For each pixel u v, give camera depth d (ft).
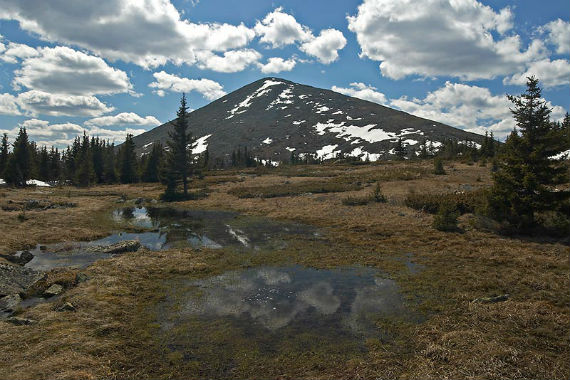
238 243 73.82
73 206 126.21
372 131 631.56
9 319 35.86
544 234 67.31
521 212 69.36
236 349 32.24
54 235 79.56
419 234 73.87
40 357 28.89
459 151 318.86
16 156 217.15
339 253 63.87
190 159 166.40
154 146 257.14
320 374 28.40
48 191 185.78
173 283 49.98
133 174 258.37
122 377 27.55
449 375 26.99
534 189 67.67
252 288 47.88
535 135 70.64
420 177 160.97
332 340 33.73
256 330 35.86
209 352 31.78
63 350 30.12
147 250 68.64
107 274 51.65
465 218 83.71
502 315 36.81
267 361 30.30
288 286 48.49
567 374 26.66
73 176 255.50
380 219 90.38
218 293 46.09
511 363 28.35
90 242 76.95
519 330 33.96
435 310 39.60
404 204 106.73
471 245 64.08
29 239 75.00
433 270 52.54
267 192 151.43
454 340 32.09
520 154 71.10
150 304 42.39
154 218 108.06
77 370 27.07
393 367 28.94
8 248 66.39
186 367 29.37
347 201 116.57
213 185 194.39
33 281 49.47
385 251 63.72
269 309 40.98
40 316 37.09
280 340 33.83
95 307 39.73
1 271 49.44
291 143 638.94
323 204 118.11
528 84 70.59
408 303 41.81
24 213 99.30
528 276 47.67
